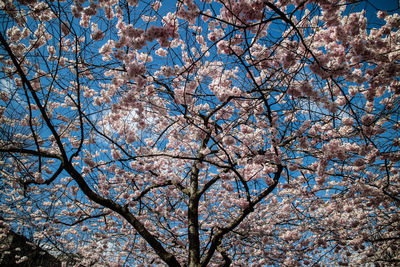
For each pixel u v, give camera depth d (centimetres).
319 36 363
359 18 325
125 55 364
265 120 464
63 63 468
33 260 942
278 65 401
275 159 445
